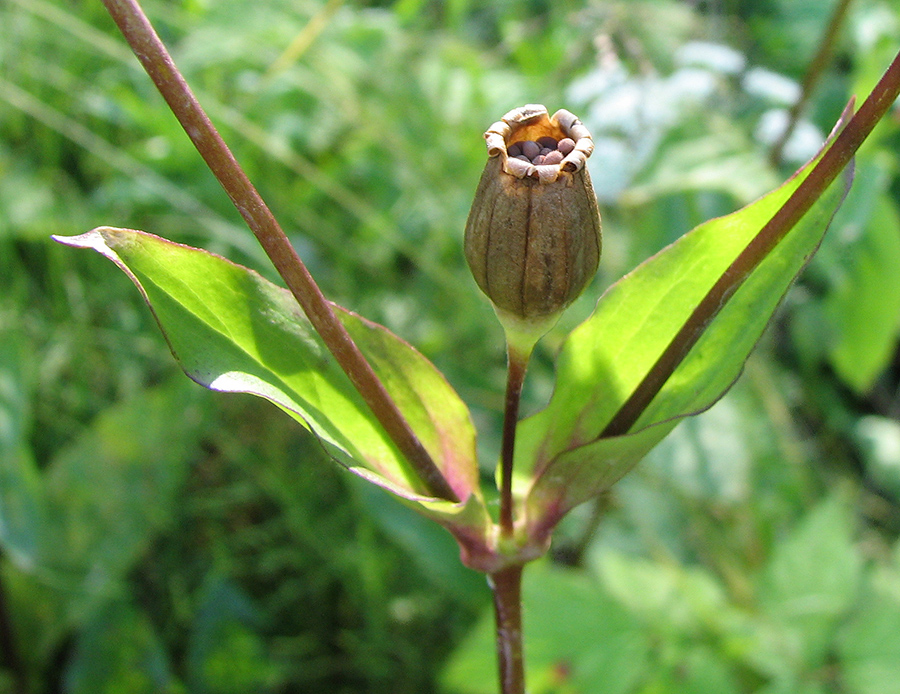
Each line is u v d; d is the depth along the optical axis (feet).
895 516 0.59
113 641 0.47
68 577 0.48
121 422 0.51
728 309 0.26
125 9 0.20
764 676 0.44
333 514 0.52
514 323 0.23
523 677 0.27
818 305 0.63
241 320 0.25
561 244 0.22
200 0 0.55
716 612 0.44
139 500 0.50
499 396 0.54
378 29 0.61
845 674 0.42
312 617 0.51
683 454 0.50
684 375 0.26
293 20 0.61
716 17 0.59
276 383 0.25
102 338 0.55
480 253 0.22
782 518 0.52
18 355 0.49
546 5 0.67
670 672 0.42
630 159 0.48
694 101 0.50
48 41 0.59
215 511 0.53
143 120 0.56
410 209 0.60
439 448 0.27
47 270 0.57
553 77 0.52
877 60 0.49
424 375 0.27
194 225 0.56
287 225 0.60
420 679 0.48
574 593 0.44
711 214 0.52
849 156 0.22
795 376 0.64
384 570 0.50
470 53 0.60
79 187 0.62
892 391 0.68
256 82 0.61
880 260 0.53
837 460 0.63
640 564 0.45
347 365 0.24
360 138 0.61
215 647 0.47
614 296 0.27
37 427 0.54
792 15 0.64
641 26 0.52
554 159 0.22
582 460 0.25
